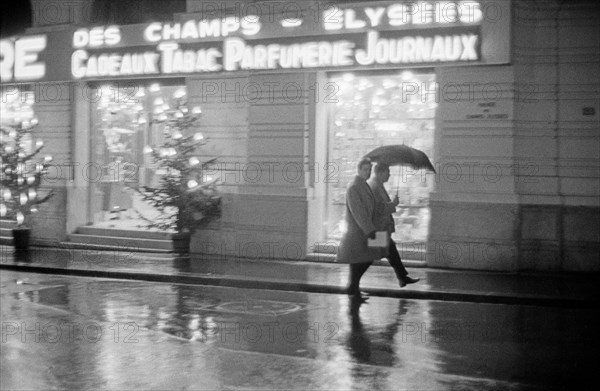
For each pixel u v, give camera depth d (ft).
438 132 46.62
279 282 41.06
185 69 53.42
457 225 45.78
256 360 25.43
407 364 24.90
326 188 51.29
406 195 48.52
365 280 41.60
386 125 49.47
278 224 50.62
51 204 59.77
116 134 59.47
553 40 44.80
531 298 36.47
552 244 44.65
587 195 44.42
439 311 34.78
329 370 24.06
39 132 60.64
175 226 53.36
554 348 27.35
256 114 51.55
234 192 52.21
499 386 22.21
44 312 34.42
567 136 44.70
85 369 24.32
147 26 54.95
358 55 47.96
